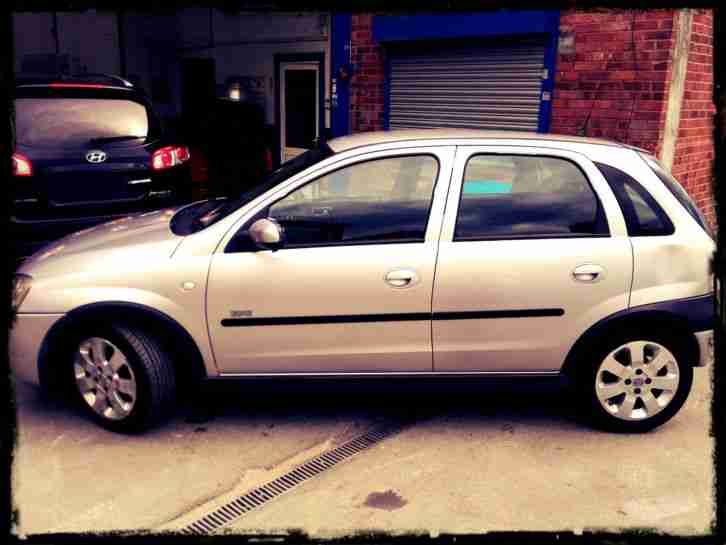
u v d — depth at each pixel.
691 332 3.67
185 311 3.55
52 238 5.35
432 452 3.66
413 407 4.20
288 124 11.91
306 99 11.38
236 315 3.57
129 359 3.61
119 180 5.62
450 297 3.58
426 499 3.22
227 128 9.12
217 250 3.56
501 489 3.30
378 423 3.99
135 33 14.52
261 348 3.63
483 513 3.11
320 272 3.54
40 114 5.43
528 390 3.78
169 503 3.16
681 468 3.48
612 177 3.68
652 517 3.08
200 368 3.67
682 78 6.76
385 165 3.64
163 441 3.73
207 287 3.54
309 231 3.60
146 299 3.52
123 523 3.00
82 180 5.44
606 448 3.69
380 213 3.62
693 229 3.69
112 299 3.51
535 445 3.73
